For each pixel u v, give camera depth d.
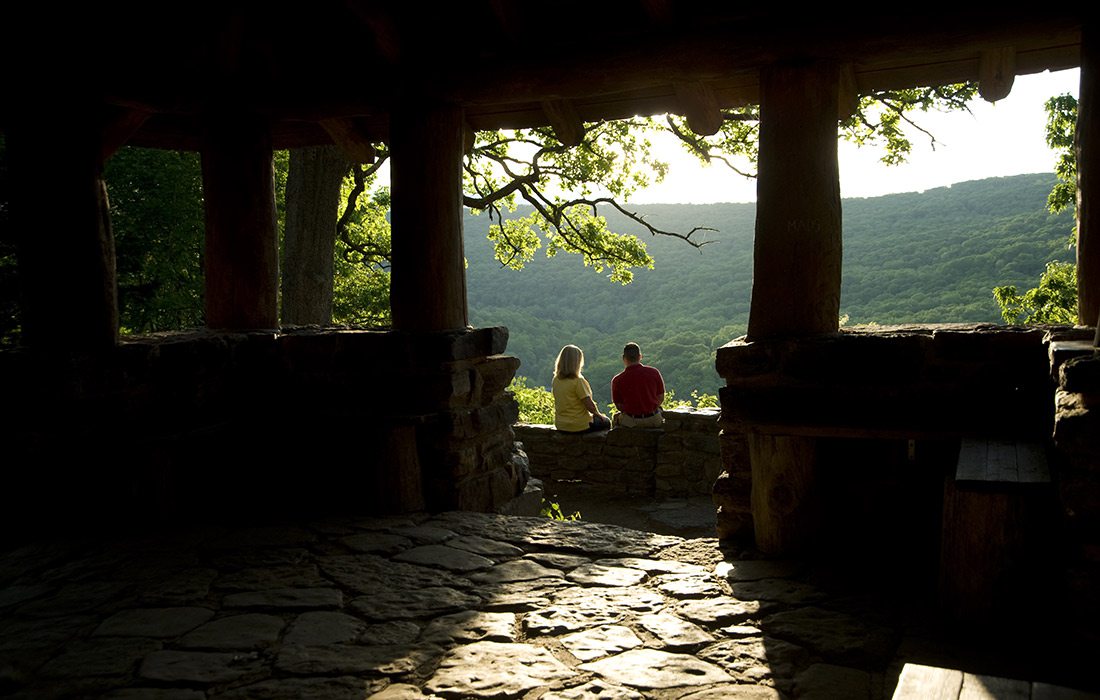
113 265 4.67
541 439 8.41
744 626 3.03
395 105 4.96
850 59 3.94
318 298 10.77
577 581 3.57
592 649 2.85
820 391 3.77
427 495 4.92
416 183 4.92
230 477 5.15
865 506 3.88
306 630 3.06
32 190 4.43
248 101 5.33
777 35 3.98
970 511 2.93
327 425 5.03
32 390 4.21
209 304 5.53
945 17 3.76
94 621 3.19
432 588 3.52
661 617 3.13
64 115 4.43
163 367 4.66
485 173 15.95
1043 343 3.35
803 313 3.96
